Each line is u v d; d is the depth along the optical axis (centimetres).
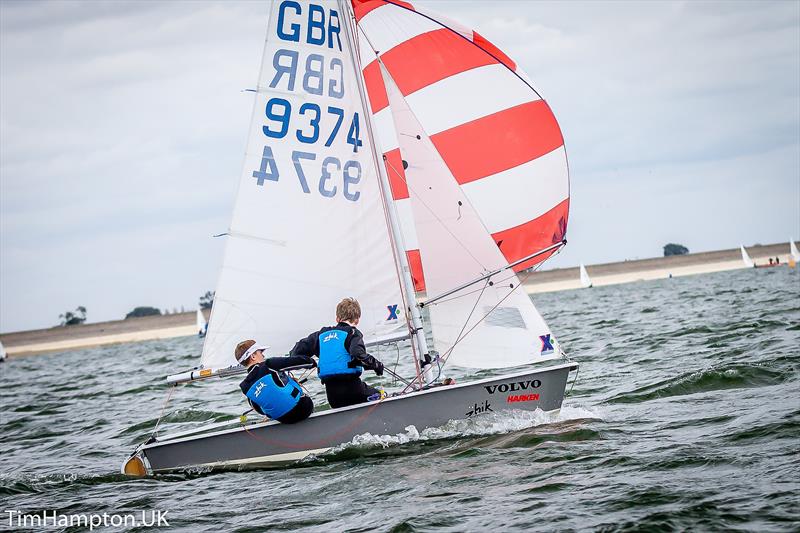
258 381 3203
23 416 6206
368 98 3603
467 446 3194
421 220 3619
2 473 3844
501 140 3744
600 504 2403
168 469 3344
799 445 2758
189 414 5116
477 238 3584
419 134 3609
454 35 3688
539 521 2319
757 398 3625
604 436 3203
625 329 8031
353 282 3581
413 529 2338
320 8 3556
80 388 8381
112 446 4431
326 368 3266
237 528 2520
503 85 3722
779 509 2219
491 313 3600
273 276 3534
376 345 3572
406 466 3000
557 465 2845
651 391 4112
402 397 3256
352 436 3272
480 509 2464
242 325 3509
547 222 3812
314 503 2700
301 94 3541
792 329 5797
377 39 3725
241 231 3500
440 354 3644
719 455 2759
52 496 3164
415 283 3784
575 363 3484
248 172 3503
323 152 3562
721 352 5166
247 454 3288
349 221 3578
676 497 2391
